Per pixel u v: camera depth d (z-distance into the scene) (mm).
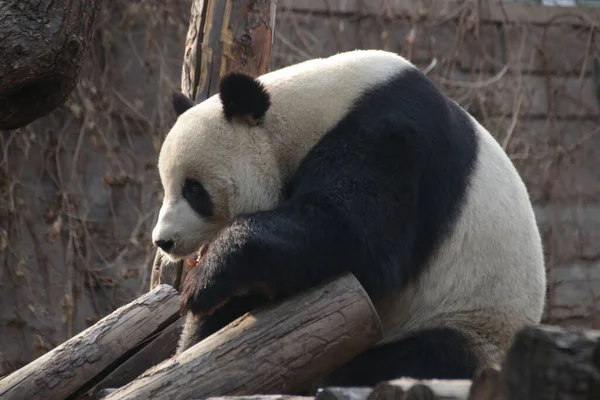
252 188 7773
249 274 6891
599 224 18609
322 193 7145
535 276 8102
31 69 7691
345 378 7574
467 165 7797
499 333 7832
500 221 7891
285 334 6500
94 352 8188
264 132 7855
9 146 16703
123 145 17219
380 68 7801
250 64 10438
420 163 7418
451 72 18328
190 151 7844
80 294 16797
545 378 3867
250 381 6363
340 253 7008
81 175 17000
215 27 10383
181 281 10195
